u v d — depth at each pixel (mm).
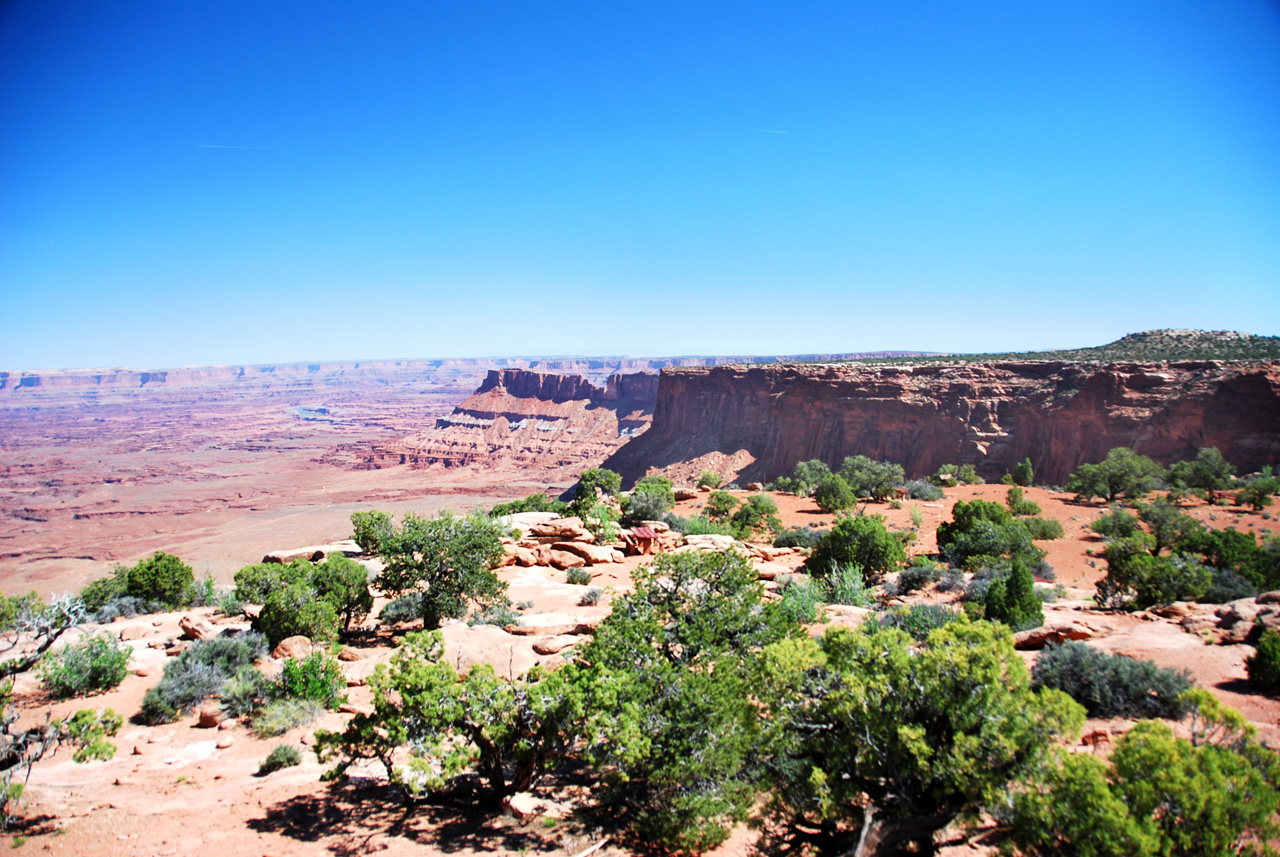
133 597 32094
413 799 13086
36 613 19859
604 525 44906
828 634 13523
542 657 20969
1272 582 28062
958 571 31609
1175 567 25203
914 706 11156
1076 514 51969
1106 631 20828
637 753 11375
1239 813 8250
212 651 21016
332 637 24000
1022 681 10766
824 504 59375
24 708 18594
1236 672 16203
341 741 12539
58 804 13188
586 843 11578
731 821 11812
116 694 19859
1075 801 8648
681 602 16859
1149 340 123375
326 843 11617
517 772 13125
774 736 12203
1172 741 8914
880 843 9953
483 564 26891
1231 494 57469
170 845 11531
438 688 12320
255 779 14469
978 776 9789
